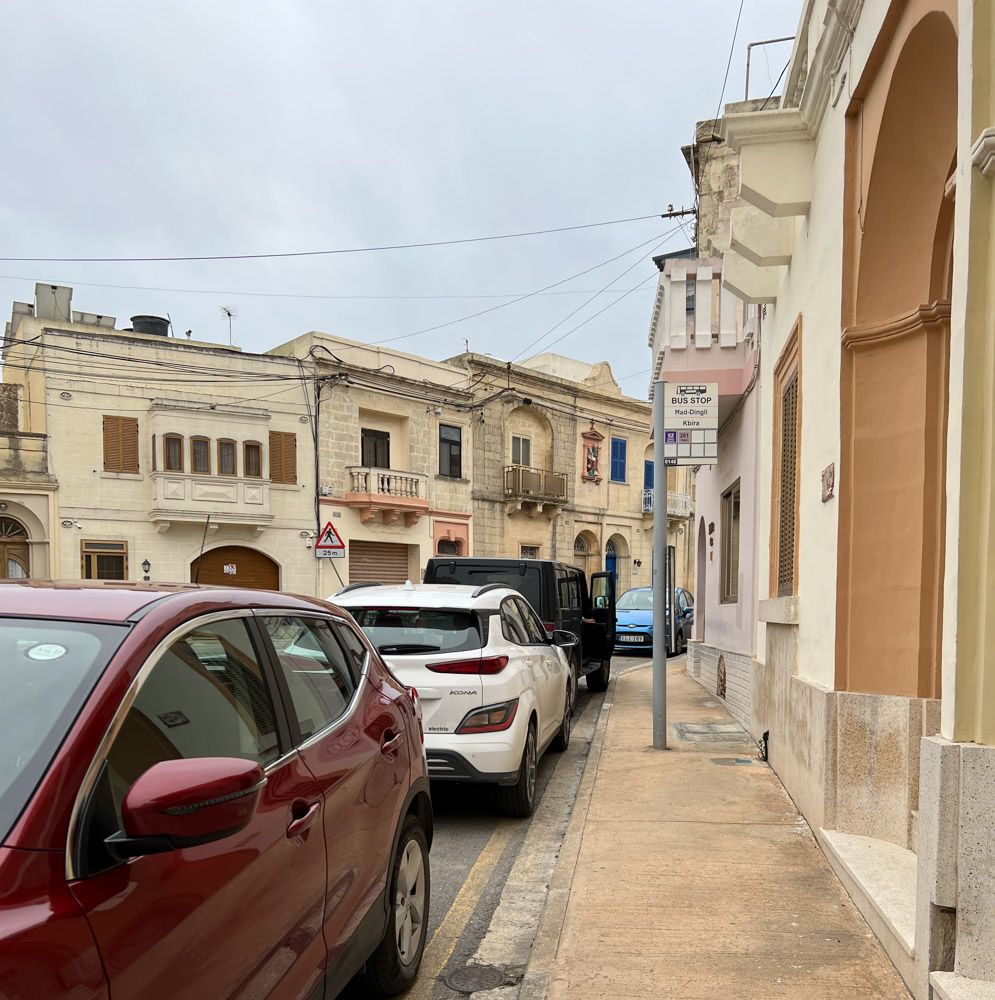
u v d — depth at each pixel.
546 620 9.40
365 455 25.44
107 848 1.59
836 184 4.65
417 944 3.39
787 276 6.39
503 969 3.54
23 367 19.75
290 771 2.36
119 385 20.52
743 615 8.73
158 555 20.98
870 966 3.22
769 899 3.89
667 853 4.54
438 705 5.39
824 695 4.43
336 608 3.43
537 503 30.56
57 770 1.60
